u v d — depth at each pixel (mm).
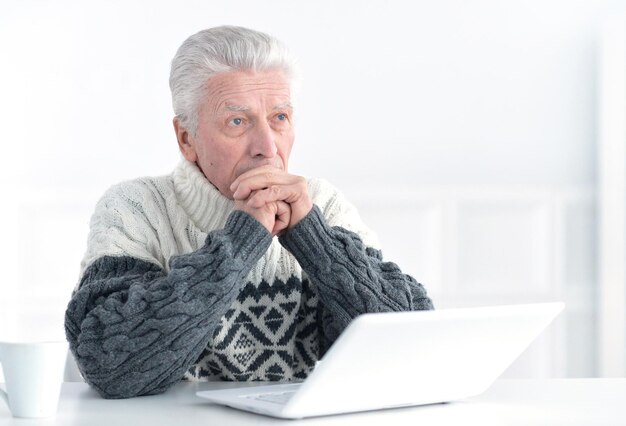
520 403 1282
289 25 3889
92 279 1600
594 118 4082
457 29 3984
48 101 3729
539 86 4039
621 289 3963
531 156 4055
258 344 1746
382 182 3965
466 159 4012
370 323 1051
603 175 4027
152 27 3771
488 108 4020
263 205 1512
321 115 3920
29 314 3703
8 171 3709
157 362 1354
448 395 1257
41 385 1158
